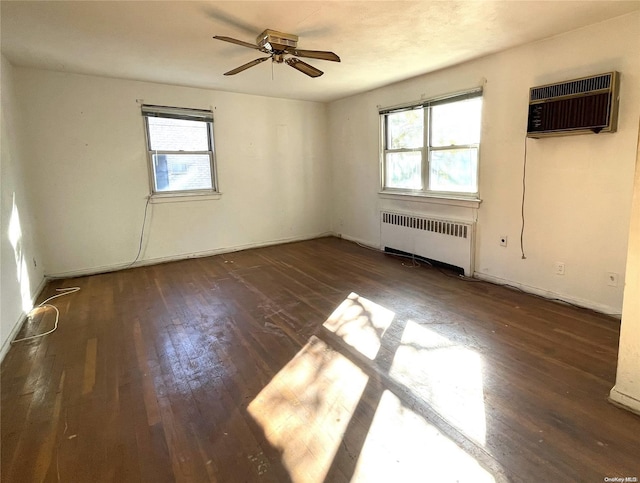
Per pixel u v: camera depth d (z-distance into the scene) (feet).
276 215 20.25
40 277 13.52
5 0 7.88
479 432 5.75
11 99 12.17
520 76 11.32
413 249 16.33
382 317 10.28
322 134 21.26
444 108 14.25
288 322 10.13
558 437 5.58
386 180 17.94
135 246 16.24
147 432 5.97
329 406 6.51
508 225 12.28
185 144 17.04
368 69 13.80
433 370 7.54
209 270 15.58
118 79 14.98
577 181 10.28
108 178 15.29
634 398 6.07
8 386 7.38
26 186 12.96
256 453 5.47
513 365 7.63
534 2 8.25
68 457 5.47
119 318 10.68
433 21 9.30
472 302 11.19
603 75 9.08
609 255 9.85
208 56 12.01
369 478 4.95
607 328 9.22
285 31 9.80
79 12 8.55
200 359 8.27
